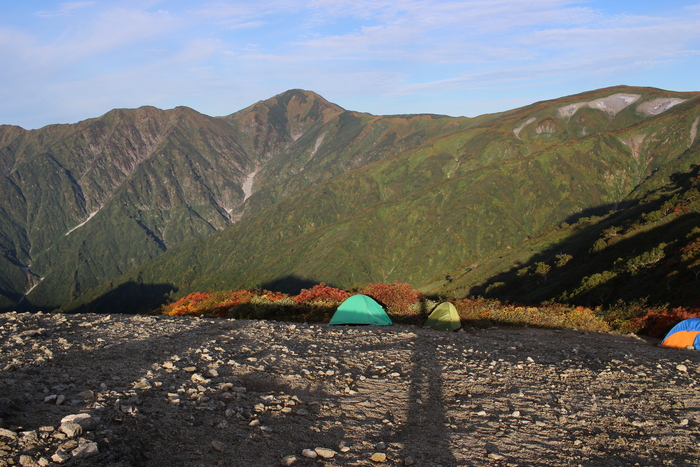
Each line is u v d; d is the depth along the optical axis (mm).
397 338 12570
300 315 18406
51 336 9219
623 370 9609
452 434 5715
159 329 11023
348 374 8195
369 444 5172
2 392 5219
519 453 5215
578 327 18828
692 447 5566
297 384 7270
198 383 6629
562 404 7215
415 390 7660
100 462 3752
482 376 8805
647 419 6590
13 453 3688
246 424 5297
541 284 80750
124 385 6125
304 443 4984
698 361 10930
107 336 9633
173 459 4172
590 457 5215
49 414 4680
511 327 18391
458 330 16438
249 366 7945
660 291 39812
